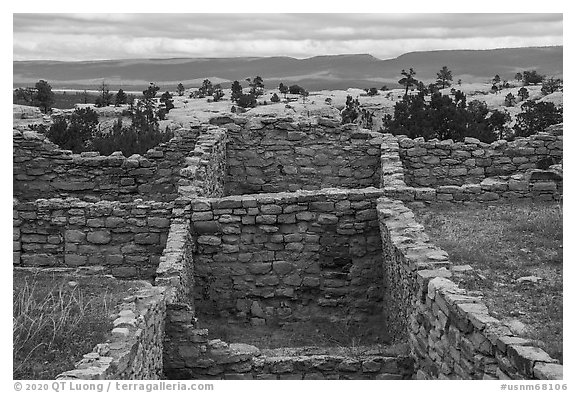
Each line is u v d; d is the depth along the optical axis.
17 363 11.09
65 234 20.00
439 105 41.97
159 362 13.96
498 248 16.67
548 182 20.94
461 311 11.54
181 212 19.45
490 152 25.33
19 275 17.69
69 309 12.98
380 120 68.44
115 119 68.62
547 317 12.32
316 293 19.97
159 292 14.45
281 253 19.86
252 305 19.72
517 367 9.80
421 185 25.53
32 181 26.38
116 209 19.92
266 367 14.75
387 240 17.89
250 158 26.88
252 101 81.31
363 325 19.42
